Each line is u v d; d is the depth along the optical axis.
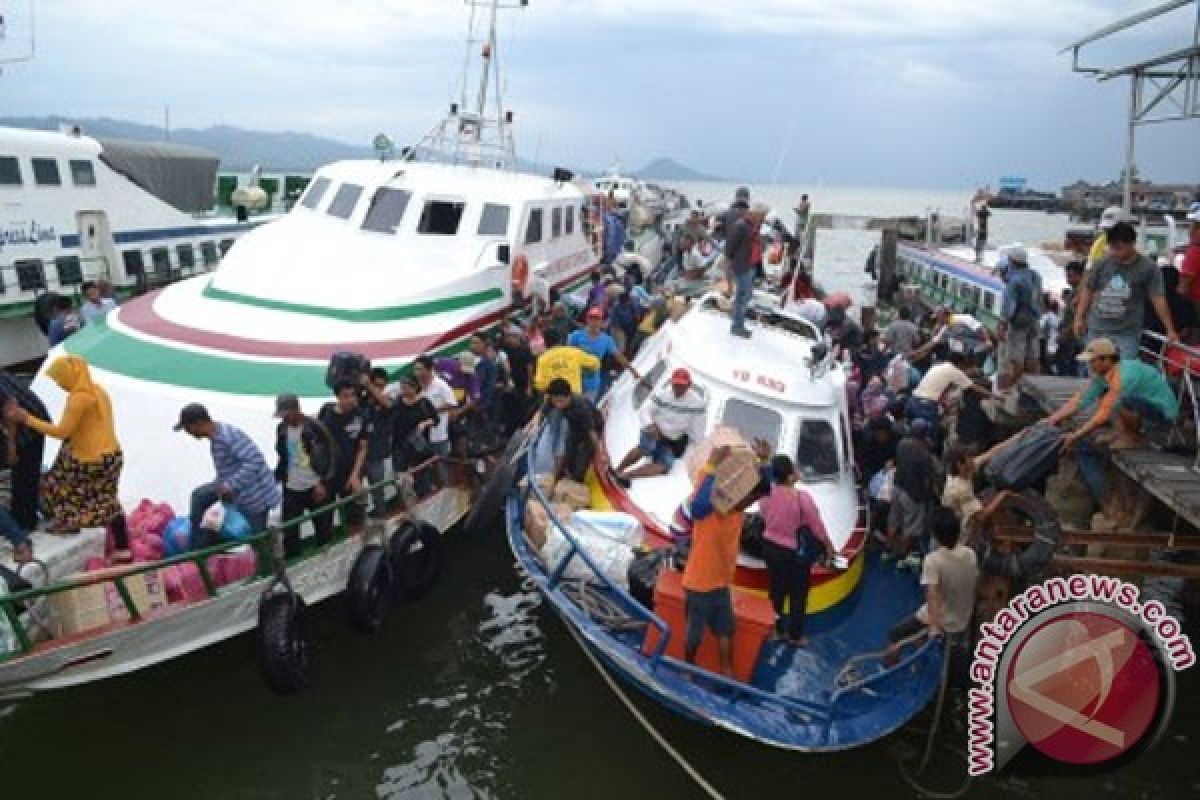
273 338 10.80
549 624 10.71
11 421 7.80
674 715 8.48
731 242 11.66
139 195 19.66
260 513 8.27
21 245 17.00
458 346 12.02
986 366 16.36
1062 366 14.02
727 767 8.48
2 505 7.96
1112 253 9.47
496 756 8.57
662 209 36.09
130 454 9.42
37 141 17.20
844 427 10.81
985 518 9.29
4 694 7.04
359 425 8.97
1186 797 8.51
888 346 16.64
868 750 8.80
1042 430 9.12
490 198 13.84
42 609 7.35
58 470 7.90
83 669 7.34
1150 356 10.60
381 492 9.54
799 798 8.24
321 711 8.98
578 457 9.88
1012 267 12.70
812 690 7.91
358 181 14.01
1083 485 11.02
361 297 11.73
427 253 13.26
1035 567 8.86
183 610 7.68
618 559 8.62
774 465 8.29
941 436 12.00
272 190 29.16
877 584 9.57
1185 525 10.01
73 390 7.69
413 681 9.53
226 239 22.67
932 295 28.58
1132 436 9.48
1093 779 8.63
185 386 10.02
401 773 8.30
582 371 11.23
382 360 10.77
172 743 8.46
